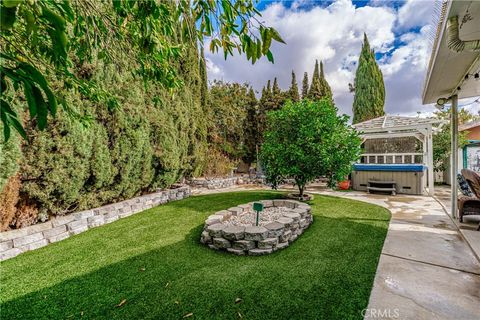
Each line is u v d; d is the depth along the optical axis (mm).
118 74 4398
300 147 5883
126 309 1850
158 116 5527
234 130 14281
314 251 2926
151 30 1282
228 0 1074
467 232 3516
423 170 7617
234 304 1894
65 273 2428
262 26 1078
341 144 5758
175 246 3148
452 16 2191
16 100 2816
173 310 1831
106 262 2678
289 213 3666
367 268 2459
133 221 4418
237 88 15617
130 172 4941
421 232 3613
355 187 8609
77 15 1341
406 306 1840
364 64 16766
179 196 6676
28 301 1958
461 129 11055
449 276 2293
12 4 562
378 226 3941
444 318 1705
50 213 3639
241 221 3889
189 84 7195
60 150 3395
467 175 4188
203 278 2299
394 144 9836
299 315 1749
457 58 3008
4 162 2711
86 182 4051
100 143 4059
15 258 2809
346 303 1882
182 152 6641
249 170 14289
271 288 2109
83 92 1907
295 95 15844
